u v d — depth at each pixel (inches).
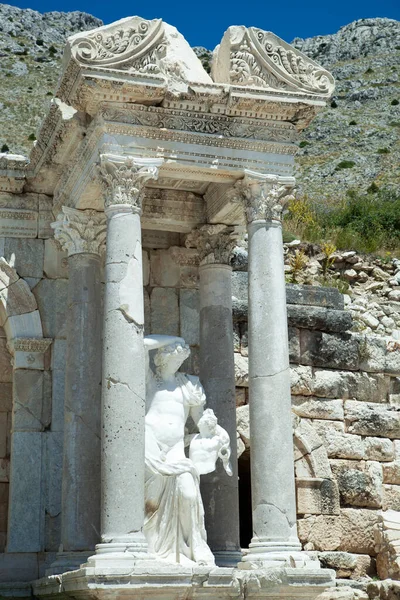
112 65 469.4
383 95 2812.5
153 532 470.3
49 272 571.2
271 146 505.4
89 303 526.6
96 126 480.4
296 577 444.1
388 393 735.7
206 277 568.4
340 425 705.0
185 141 490.0
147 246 598.5
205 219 576.1
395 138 2423.7
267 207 499.8
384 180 2106.3
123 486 440.8
